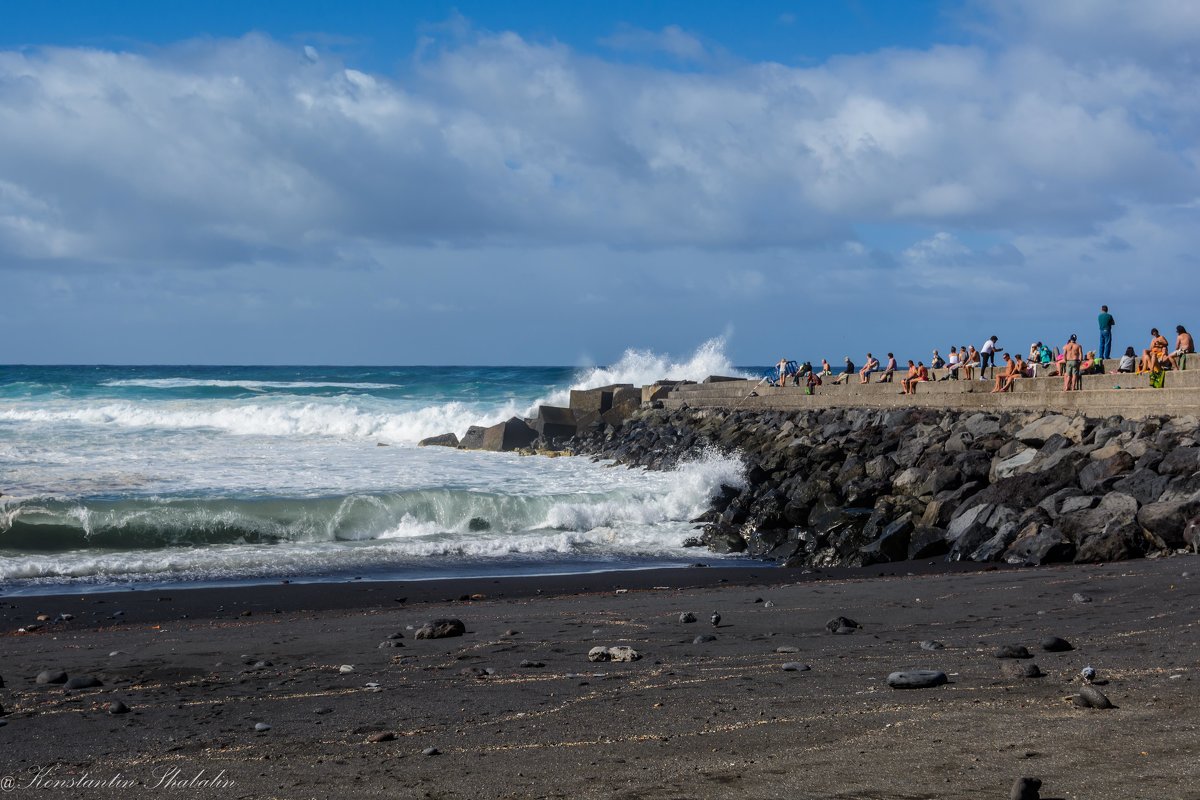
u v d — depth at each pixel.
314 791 4.96
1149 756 4.77
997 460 21.47
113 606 13.34
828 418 30.88
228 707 7.04
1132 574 12.64
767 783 4.72
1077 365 24.33
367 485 23.91
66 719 6.78
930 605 11.16
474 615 11.66
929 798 4.37
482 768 5.24
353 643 9.73
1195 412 20.47
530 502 21.39
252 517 19.20
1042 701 6.04
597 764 5.21
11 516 18.09
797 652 8.39
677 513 22.22
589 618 11.07
